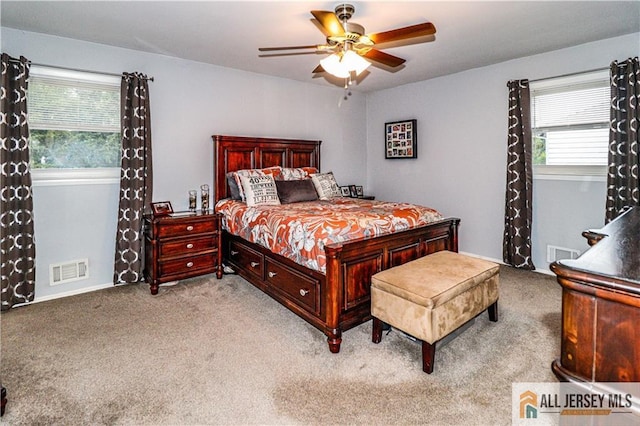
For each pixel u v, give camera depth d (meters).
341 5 2.52
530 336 2.43
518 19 2.83
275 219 2.88
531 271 3.85
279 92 4.60
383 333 2.52
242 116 4.29
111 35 3.12
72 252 3.29
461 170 4.49
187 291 3.34
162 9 2.61
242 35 3.11
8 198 2.87
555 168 3.77
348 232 2.46
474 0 2.51
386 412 1.71
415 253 2.84
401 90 5.12
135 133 3.40
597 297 0.86
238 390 1.87
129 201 3.42
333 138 5.25
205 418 1.67
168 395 1.83
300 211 3.09
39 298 3.13
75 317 2.77
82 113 3.32
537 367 2.07
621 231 1.59
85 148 3.36
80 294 3.27
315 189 4.15
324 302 2.34
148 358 2.18
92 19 2.78
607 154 3.40
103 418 1.67
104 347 2.31
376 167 5.57
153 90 3.64
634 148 3.09
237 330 2.55
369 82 4.89
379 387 1.90
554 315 2.76
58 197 3.21
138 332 2.52
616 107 3.19
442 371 2.04
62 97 3.22
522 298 3.10
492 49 3.55
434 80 4.70
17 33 2.96
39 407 1.74
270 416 1.68
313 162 4.90
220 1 2.49
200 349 2.29
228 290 3.36
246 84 4.30
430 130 4.79
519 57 3.83
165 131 3.74
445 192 4.69
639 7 2.64
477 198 4.36
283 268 2.74
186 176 3.91
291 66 4.08
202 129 3.99
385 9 2.63
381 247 2.56
